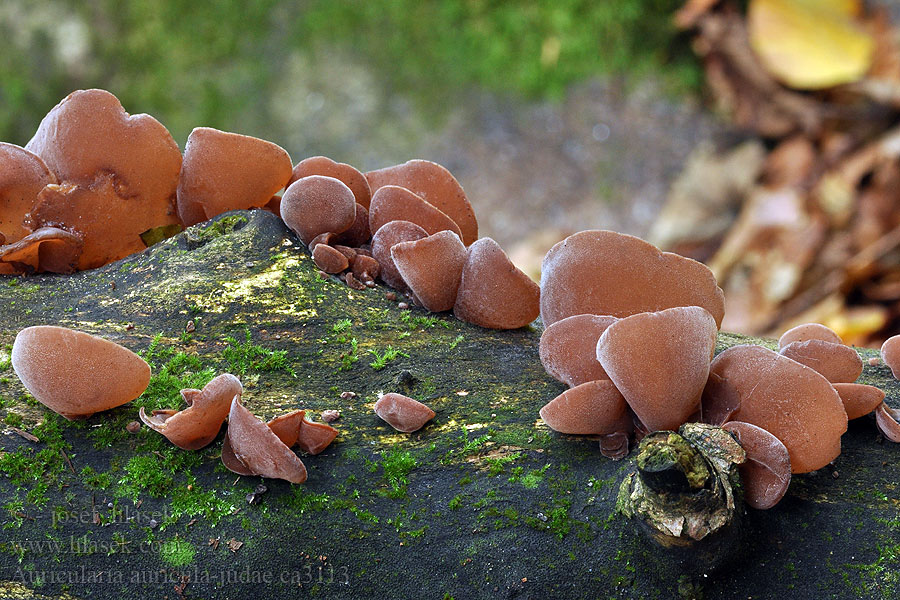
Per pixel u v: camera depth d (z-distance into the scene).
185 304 0.68
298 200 0.69
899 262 1.19
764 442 0.61
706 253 1.35
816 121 1.35
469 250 0.69
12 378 0.65
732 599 0.62
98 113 0.70
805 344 0.64
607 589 0.62
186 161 0.70
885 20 1.38
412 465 0.64
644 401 0.62
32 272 0.70
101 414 0.64
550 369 0.65
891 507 0.62
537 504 0.63
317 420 0.65
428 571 0.63
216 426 0.63
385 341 0.68
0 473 0.63
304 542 0.63
